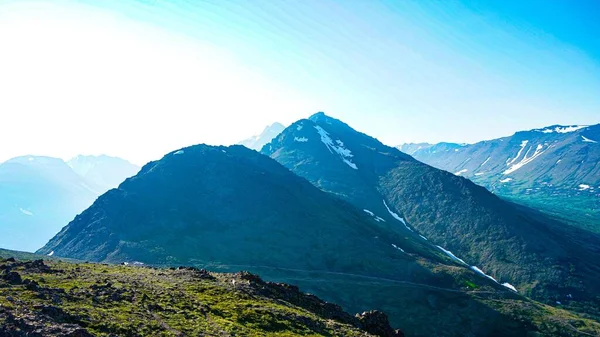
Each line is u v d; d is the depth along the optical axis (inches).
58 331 1165.1
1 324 1109.1
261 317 1887.3
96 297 1642.5
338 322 2310.5
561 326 7391.7
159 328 1464.1
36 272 1957.4
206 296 2031.3
